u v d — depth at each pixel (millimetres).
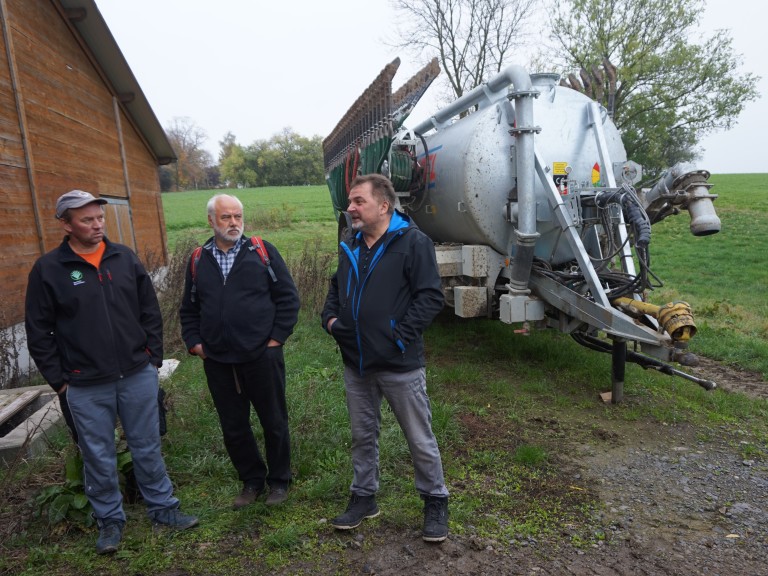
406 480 3398
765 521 3002
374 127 6645
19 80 6180
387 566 2609
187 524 2895
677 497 3262
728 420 4414
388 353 2604
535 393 5004
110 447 2752
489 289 5273
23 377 5250
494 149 4965
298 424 3961
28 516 2896
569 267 5293
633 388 5055
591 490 3340
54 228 6832
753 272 11711
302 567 2609
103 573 2566
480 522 2975
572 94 5234
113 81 9672
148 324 2871
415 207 6512
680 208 4637
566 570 2578
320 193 53062
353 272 2734
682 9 18797
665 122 20078
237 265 2889
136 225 11000
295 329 7137
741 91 19500
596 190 4664
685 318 3629
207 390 4699
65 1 7477
